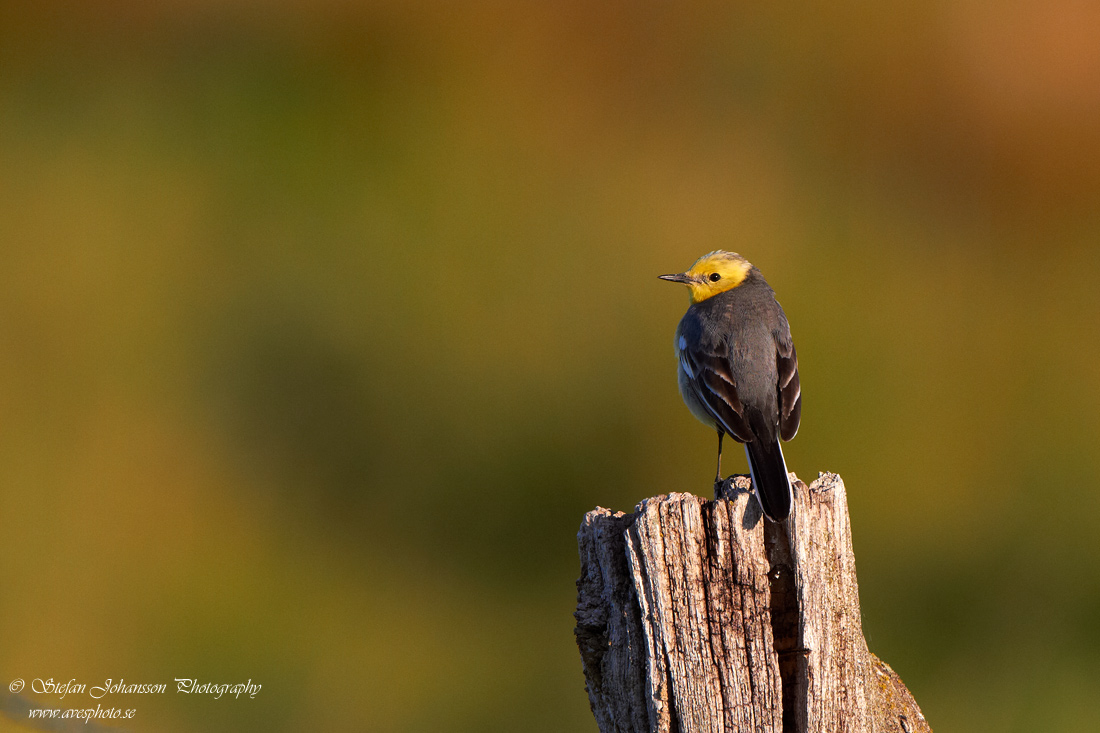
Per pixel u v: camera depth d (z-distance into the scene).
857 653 5.35
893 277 19.67
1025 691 12.02
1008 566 14.12
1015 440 16.20
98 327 16.58
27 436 14.80
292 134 20.09
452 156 19.94
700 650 5.21
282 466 15.15
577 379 16.33
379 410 15.92
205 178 19.50
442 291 17.30
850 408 16.52
